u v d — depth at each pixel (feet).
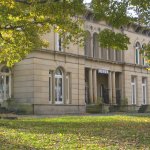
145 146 40.86
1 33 78.48
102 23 168.04
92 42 162.71
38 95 132.26
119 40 74.49
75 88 149.18
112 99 175.52
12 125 67.31
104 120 86.79
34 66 131.44
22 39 77.77
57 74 142.92
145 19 83.25
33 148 38.06
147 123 77.82
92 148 38.14
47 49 135.95
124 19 72.69
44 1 60.59
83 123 75.25
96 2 70.18
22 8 65.72
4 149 37.52
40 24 79.77
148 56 105.70
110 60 173.06
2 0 62.08
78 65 151.12
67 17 67.26
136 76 191.93
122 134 53.36
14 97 134.10
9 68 133.90
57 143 41.75
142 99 196.44
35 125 68.33
